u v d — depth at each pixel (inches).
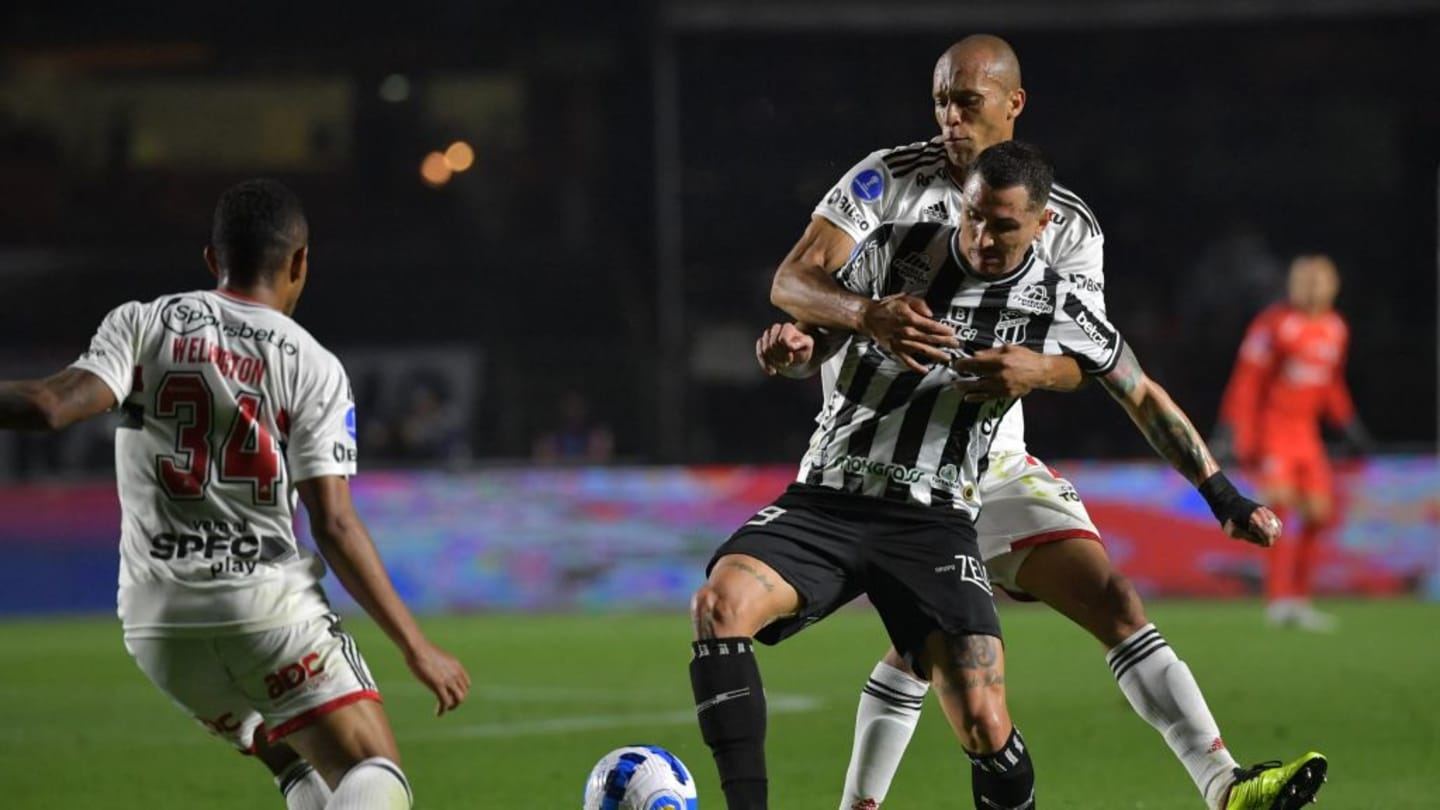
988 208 635.5
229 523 572.7
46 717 1298.0
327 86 3378.4
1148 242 3245.6
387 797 553.6
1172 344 2778.1
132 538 579.5
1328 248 3243.1
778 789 932.0
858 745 733.9
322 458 568.7
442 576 2186.3
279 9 3366.1
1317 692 1304.1
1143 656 717.3
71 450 2389.3
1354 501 2175.2
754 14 3193.9
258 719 601.3
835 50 3341.5
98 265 3166.8
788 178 3326.8
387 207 3346.5
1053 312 669.3
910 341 629.3
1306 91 3280.0
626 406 2492.6
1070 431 2657.5
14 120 3344.0
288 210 597.3
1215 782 701.9
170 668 578.2
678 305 3127.5
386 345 2977.4
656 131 3225.9
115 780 1004.6
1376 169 3255.4
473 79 3385.8
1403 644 1638.8
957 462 676.7
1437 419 2669.8
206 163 3366.1
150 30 3361.2
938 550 664.4
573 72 3371.1
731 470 2206.0
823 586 661.3
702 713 629.6
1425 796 872.3
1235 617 1932.8
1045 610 2140.7
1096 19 3166.8
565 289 3196.4
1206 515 2161.7
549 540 2193.7
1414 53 3255.4
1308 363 1825.8
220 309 581.3
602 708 1296.8
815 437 695.7
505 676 1512.1
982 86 724.7
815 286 666.2
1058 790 911.0
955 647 650.8
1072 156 3284.9
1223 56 3294.8
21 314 3142.2
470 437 2487.7
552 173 3378.4
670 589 2190.0
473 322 3186.5
